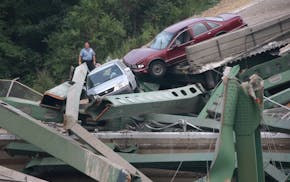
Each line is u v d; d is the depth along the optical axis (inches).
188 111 1574.8
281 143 1346.0
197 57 1787.6
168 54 1895.9
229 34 1804.9
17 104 1494.8
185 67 1833.2
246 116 943.0
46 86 2972.4
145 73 1878.7
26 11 3794.3
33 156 1302.9
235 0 3223.4
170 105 1531.7
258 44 1819.6
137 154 1262.3
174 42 1908.2
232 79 940.6
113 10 3390.7
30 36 3668.8
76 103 1423.5
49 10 3804.1
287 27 1840.6
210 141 1327.5
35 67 3484.3
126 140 1326.3
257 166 973.8
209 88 1796.3
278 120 1346.0
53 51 3371.1
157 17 3302.2
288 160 1285.7
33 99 1637.6
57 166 1259.8
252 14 2847.0
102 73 1786.4
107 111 1434.5
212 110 1470.2
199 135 1332.4
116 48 3120.1
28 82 3346.5
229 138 926.4
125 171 882.1
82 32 3243.1
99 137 1323.8
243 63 1796.3
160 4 3373.5
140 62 1875.0
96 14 3289.9
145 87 1850.4
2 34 3654.0
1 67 3447.3
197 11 3277.6
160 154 1273.4
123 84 1743.4
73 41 3235.7
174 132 1347.2
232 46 1804.9
